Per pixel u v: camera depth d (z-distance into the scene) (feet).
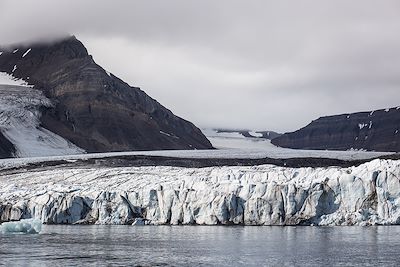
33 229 442.09
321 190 469.16
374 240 384.47
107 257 324.19
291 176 502.38
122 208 506.07
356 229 443.32
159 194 502.38
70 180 607.37
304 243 374.84
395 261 308.60
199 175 550.36
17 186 595.47
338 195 469.16
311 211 468.34
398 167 458.91
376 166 468.75
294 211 472.03
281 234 422.82
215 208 483.10
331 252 338.34
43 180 618.44
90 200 515.91
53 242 386.93
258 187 483.10
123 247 363.15
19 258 318.65
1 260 311.88
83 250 350.23
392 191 453.99
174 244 376.07
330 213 469.57
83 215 513.86
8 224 446.19
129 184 550.77
